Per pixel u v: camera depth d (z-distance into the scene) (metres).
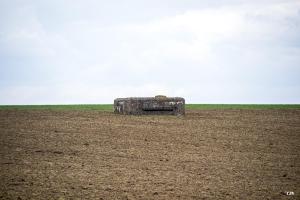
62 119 27.58
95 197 13.99
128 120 27.38
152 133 23.84
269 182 15.93
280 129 25.33
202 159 19.06
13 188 14.72
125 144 21.48
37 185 15.11
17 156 19.03
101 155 19.48
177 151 20.34
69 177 16.16
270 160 19.02
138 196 14.16
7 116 28.59
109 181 15.76
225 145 21.61
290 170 17.55
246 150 20.75
